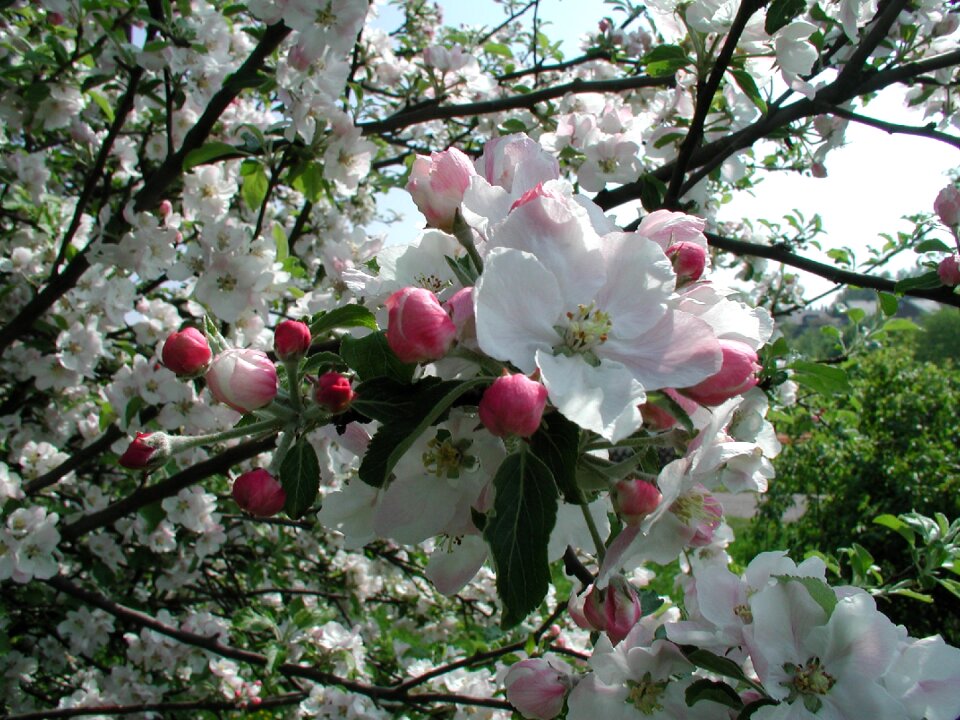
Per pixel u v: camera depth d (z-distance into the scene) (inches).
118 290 124.0
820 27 101.3
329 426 49.3
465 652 186.7
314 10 99.7
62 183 203.5
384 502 43.3
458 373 41.3
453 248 46.8
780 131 116.6
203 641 123.2
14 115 134.7
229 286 109.3
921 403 286.5
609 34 172.2
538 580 33.5
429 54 158.1
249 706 126.0
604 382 34.8
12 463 147.6
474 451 42.8
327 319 46.7
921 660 43.6
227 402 38.6
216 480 167.3
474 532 44.0
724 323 39.1
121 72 125.0
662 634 49.8
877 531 262.7
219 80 119.3
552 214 37.5
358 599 198.4
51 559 113.1
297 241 171.2
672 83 125.6
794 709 41.8
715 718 46.6
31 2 131.9
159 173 116.5
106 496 154.1
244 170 115.5
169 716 150.2
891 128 95.7
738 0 68.9
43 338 140.6
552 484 34.4
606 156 113.6
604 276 37.3
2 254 154.0
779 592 44.0
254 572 177.9
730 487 54.5
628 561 43.6
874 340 159.6
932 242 86.0
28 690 166.1
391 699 117.1
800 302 208.7
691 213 97.0
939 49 118.3
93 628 146.6
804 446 304.7
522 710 51.8
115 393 113.1
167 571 152.8
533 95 136.6
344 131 110.0
